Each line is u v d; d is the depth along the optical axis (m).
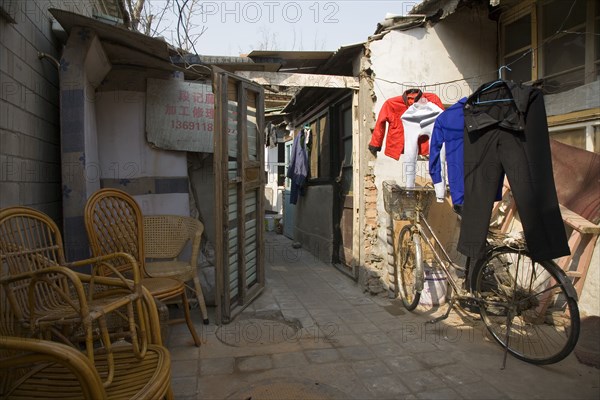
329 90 5.73
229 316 3.57
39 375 1.68
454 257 4.16
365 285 4.50
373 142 3.96
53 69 3.41
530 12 3.94
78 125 3.08
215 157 3.40
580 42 3.46
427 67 4.35
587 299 3.20
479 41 4.40
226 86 3.50
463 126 3.02
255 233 4.45
